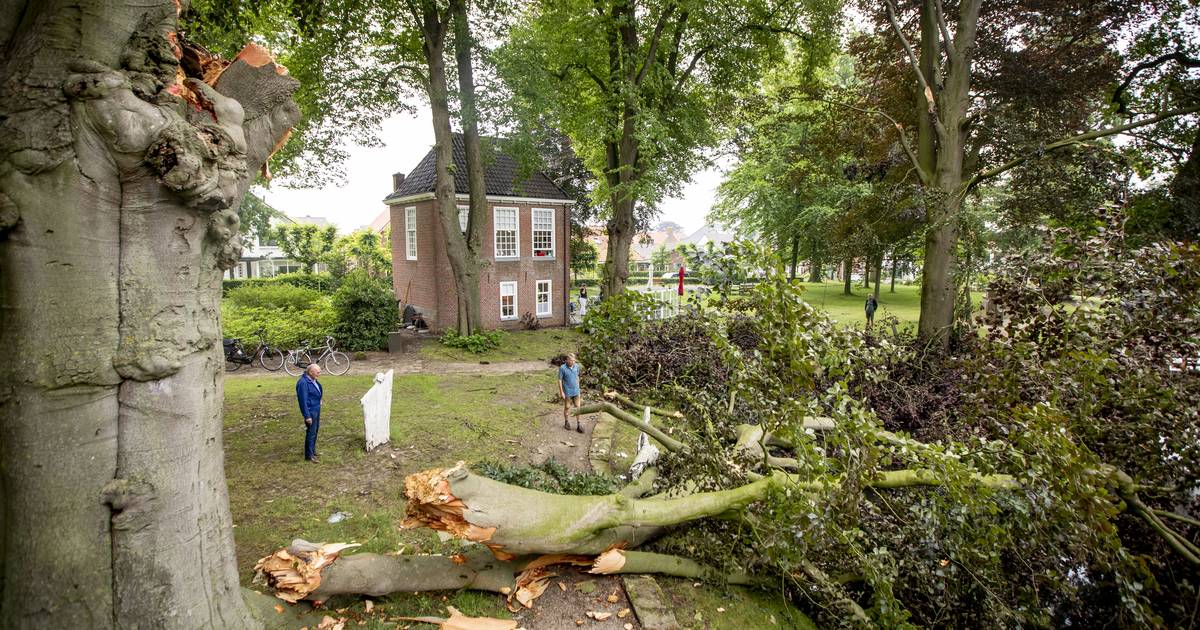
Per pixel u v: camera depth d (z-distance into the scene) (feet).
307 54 48.96
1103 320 18.26
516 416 35.37
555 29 57.06
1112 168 41.04
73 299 9.50
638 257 241.55
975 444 16.19
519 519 15.03
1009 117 43.86
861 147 55.42
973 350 21.88
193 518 10.82
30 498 9.48
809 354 15.37
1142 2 39.58
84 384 9.57
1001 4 44.42
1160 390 15.92
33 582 9.47
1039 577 16.37
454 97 53.98
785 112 69.36
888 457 15.21
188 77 11.12
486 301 74.90
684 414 23.06
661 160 59.57
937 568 16.75
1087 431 17.03
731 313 18.90
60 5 9.32
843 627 16.80
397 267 83.10
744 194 99.86
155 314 10.13
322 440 28.53
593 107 62.28
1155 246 17.35
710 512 17.12
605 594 16.79
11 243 9.36
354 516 20.39
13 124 9.21
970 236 45.55
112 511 9.87
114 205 9.77
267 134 12.07
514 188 71.05
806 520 14.98
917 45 50.49
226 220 11.28
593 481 22.88
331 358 51.19
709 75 64.54
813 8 52.16
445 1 50.08
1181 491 16.10
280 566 14.62
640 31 61.21
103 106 9.21
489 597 16.12
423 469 25.45
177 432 10.48
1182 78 40.45
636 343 26.84
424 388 41.60
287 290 74.13
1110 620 16.46
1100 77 42.16
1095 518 13.84
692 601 17.07
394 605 15.35
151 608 10.13
